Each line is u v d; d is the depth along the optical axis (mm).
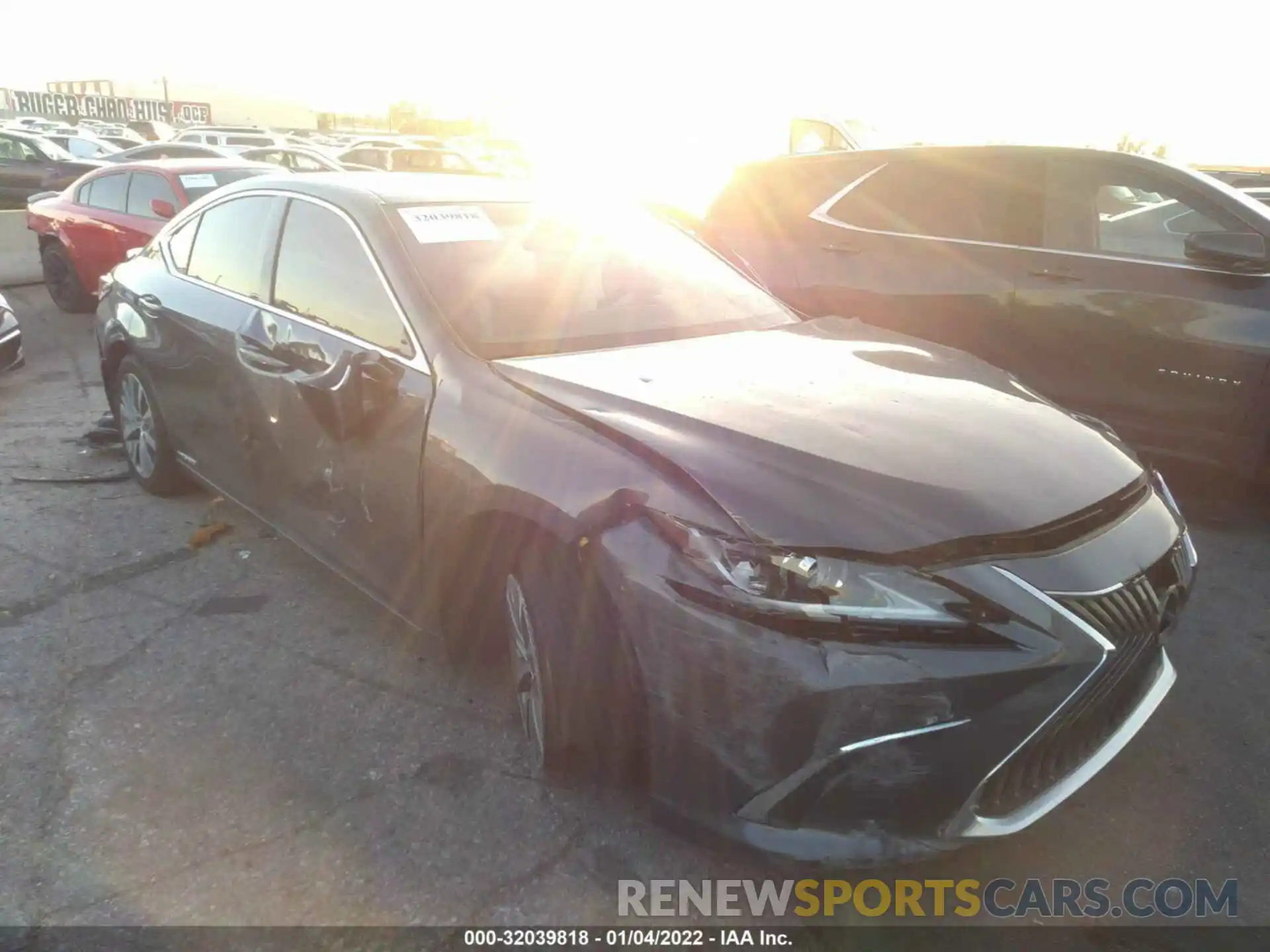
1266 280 4488
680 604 2180
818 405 2664
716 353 3145
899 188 5711
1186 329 4664
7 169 16656
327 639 3559
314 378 3176
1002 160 5375
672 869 2488
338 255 3434
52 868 2443
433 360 2967
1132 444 4973
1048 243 5156
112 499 4875
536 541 2568
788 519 2148
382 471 3055
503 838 2574
